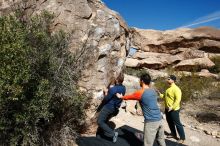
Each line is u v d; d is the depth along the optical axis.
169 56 22.31
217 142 8.30
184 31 23.89
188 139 8.21
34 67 5.45
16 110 4.98
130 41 9.38
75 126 6.57
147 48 24.34
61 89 5.78
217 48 23.58
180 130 7.58
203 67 20.70
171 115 7.57
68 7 6.91
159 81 16.62
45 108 5.09
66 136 6.12
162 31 24.44
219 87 16.02
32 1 6.56
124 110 9.69
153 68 21.23
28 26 5.97
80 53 6.69
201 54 22.25
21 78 4.62
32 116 5.00
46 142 5.75
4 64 4.55
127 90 12.49
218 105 12.77
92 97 6.86
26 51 5.04
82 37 6.89
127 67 20.86
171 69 20.59
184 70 20.89
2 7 6.34
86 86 6.81
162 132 6.34
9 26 4.99
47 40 5.86
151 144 6.12
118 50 7.71
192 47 23.80
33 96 5.09
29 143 5.16
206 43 23.34
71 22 6.88
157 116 6.08
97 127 7.18
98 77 7.02
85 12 7.09
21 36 4.95
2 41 4.71
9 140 5.03
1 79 4.48
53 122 6.02
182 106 12.63
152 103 6.07
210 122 10.47
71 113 6.26
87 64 6.81
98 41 7.11
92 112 6.93
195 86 15.66
